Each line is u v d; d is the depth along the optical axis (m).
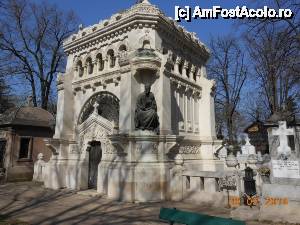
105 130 16.25
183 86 18.27
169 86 15.41
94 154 17.42
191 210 11.16
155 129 14.17
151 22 15.86
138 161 13.52
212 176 12.18
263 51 19.36
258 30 11.73
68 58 20.31
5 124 22.77
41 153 22.73
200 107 20.31
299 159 9.29
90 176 17.39
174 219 6.32
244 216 9.46
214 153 19.08
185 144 17.75
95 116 16.94
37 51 32.62
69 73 19.44
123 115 14.73
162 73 15.02
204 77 21.47
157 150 13.91
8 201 13.44
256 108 40.59
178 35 18.08
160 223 9.06
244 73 34.22
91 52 18.81
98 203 12.75
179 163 13.60
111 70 16.77
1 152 23.08
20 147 23.00
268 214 9.09
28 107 24.78
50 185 17.94
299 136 13.50
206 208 11.53
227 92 34.50
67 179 17.86
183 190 13.16
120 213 10.65
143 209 11.38
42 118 24.66
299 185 9.06
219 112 38.06
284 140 9.78
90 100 18.23
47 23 33.16
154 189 13.03
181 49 18.89
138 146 13.73
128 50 16.03
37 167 22.36
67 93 19.06
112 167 14.02
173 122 16.83
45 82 32.78
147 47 15.91
